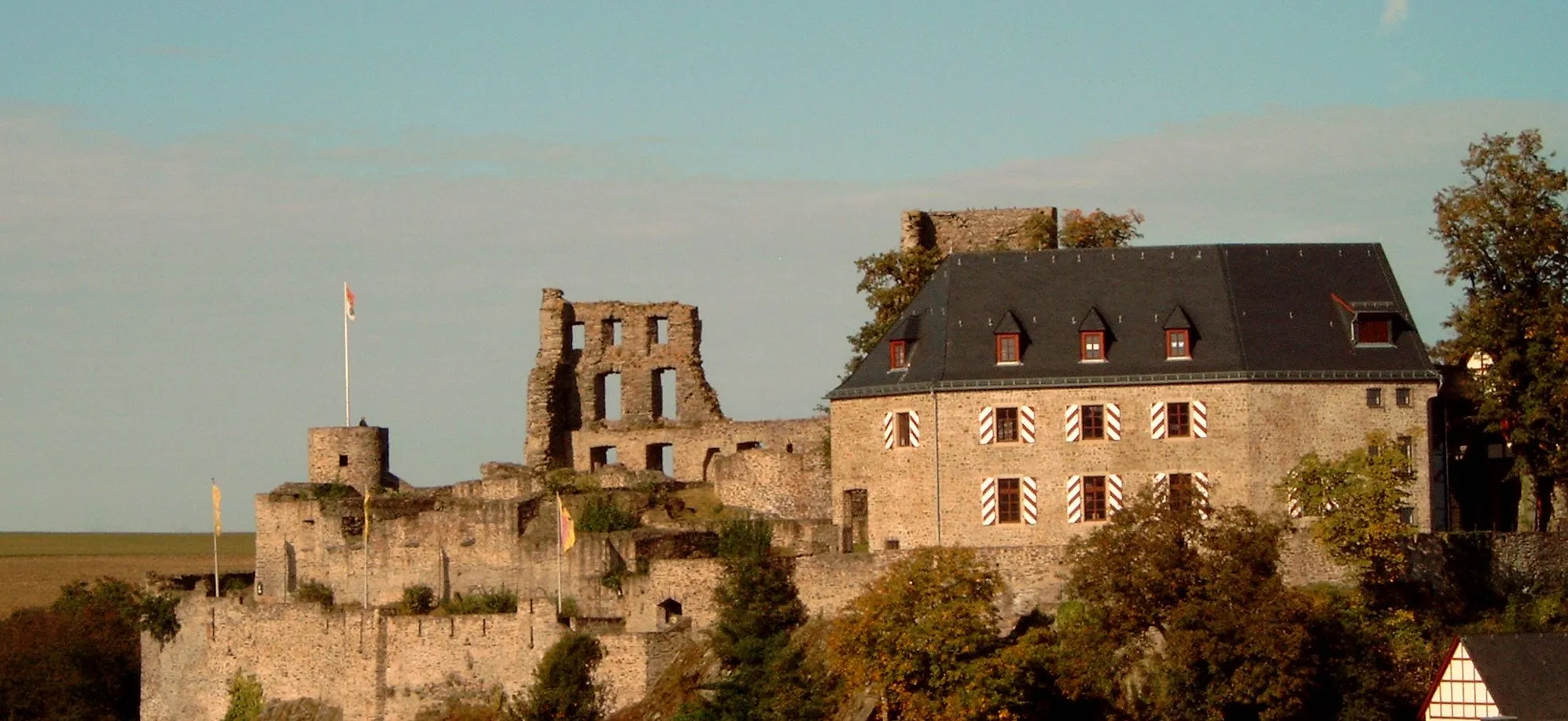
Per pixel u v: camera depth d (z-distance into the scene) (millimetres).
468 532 149750
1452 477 141000
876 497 137375
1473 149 139125
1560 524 131750
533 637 139625
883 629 122688
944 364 135500
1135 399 133000
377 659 144875
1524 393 135875
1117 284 137000
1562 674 113938
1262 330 133750
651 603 138125
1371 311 133625
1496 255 137375
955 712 119812
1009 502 134000
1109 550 121625
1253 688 116312
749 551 140625
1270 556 120250
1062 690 121062
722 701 126750
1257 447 131500
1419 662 121562
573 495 152625
